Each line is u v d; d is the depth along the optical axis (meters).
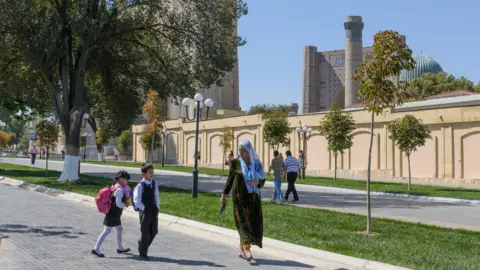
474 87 65.38
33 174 29.91
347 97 113.69
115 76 28.52
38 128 29.45
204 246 9.27
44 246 8.81
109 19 22.83
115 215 8.23
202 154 54.62
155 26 25.62
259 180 7.96
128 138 67.31
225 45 25.44
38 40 21.66
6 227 10.76
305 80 125.12
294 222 12.04
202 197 17.98
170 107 70.25
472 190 25.92
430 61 85.75
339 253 8.36
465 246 9.65
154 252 8.58
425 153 34.06
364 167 37.88
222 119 51.56
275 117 36.25
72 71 24.72
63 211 13.95
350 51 114.94
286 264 7.80
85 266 7.41
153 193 8.12
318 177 36.09
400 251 8.70
